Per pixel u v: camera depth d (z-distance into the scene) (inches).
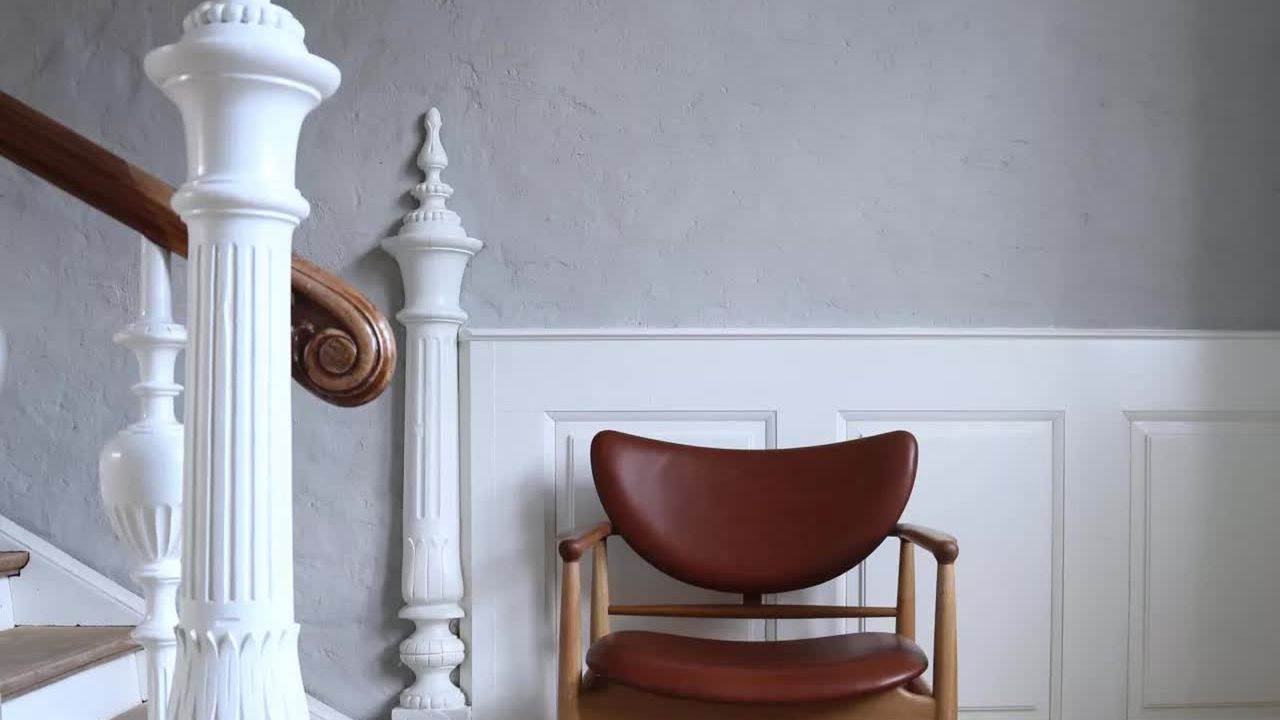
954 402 105.3
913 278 106.9
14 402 105.6
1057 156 107.3
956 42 107.2
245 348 36.2
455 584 102.9
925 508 105.5
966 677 105.4
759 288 106.6
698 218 106.6
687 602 103.7
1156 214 107.5
